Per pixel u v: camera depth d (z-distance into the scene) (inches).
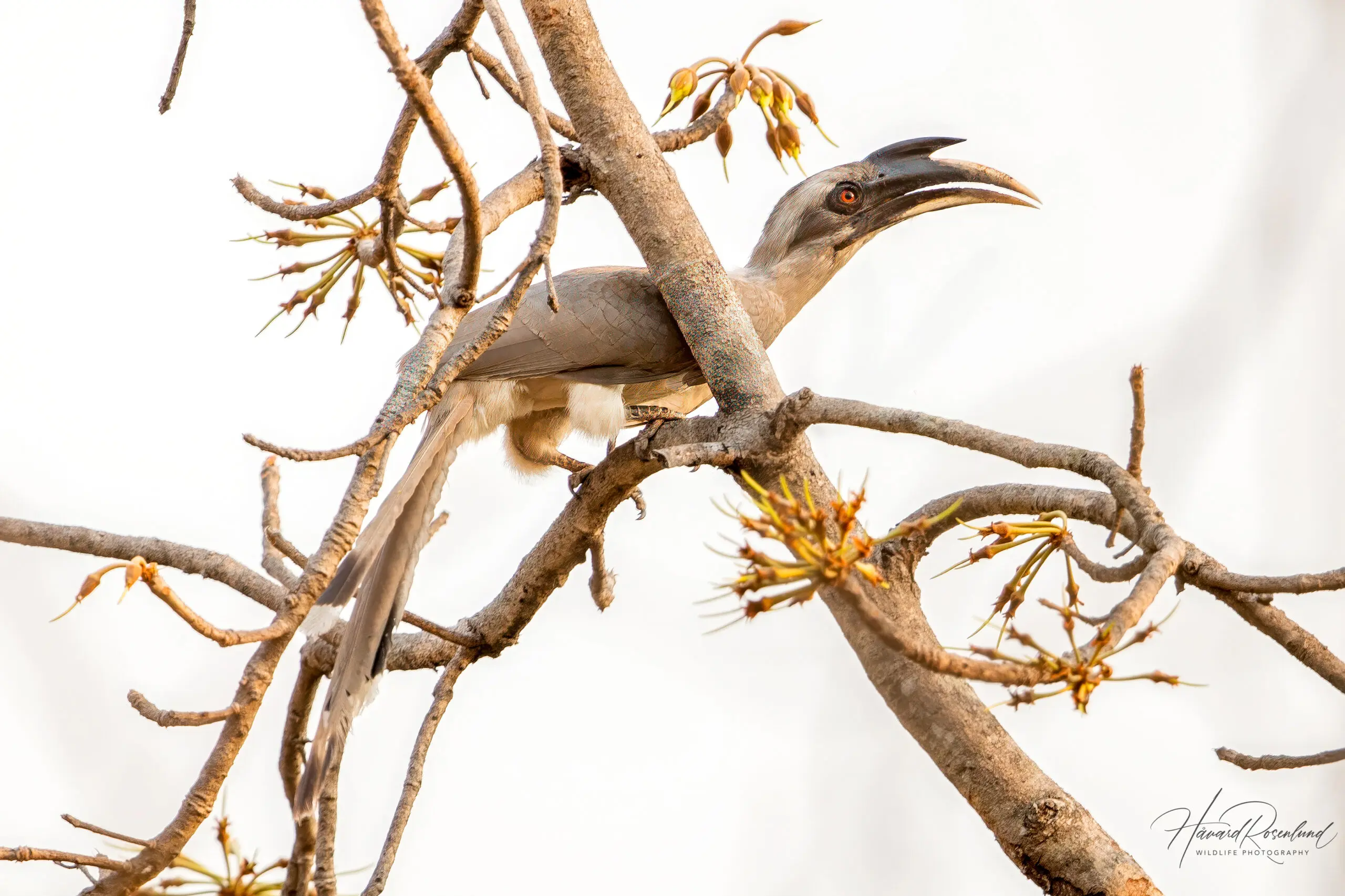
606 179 336.2
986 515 274.8
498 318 249.8
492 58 331.6
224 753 258.4
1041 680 188.2
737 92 368.8
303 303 358.9
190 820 259.8
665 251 330.6
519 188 327.0
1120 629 197.0
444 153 227.3
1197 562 242.1
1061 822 272.4
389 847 298.8
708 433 316.5
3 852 251.4
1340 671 249.6
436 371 256.5
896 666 282.8
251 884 301.3
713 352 323.0
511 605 339.6
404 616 322.7
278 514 337.1
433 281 359.6
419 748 318.0
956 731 278.7
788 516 186.1
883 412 271.1
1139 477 236.5
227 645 219.5
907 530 193.8
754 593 192.9
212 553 327.0
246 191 311.6
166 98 334.0
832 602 289.7
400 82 216.8
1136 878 267.3
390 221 313.1
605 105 335.9
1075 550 251.6
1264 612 253.0
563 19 334.6
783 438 293.0
